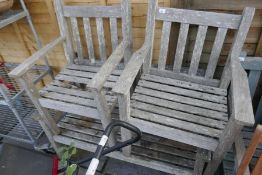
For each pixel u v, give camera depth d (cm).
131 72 99
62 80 140
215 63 122
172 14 116
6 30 176
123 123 92
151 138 138
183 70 143
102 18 135
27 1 154
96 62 150
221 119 105
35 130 180
